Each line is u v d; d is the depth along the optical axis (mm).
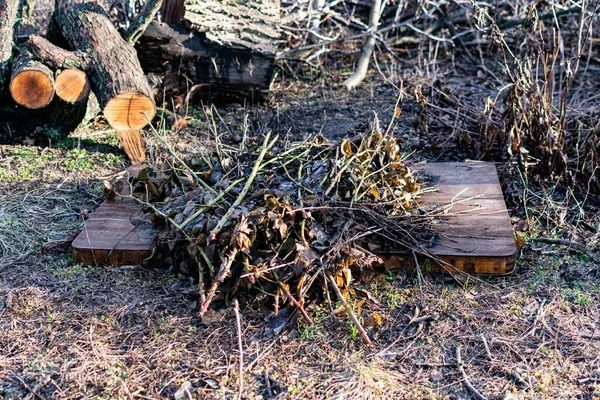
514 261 3658
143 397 2891
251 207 3539
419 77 6930
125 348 3182
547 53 4910
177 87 6137
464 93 6691
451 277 3666
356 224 3600
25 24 5723
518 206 4465
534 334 3244
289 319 3305
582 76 7098
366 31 7320
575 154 4957
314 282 3443
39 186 4738
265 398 2877
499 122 5199
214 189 3883
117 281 3664
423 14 8125
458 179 4535
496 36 4984
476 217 4008
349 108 6375
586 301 3461
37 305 3467
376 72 7461
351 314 3180
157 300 3504
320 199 3621
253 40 6020
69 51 5355
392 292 3555
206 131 5762
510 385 2930
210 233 3398
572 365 3035
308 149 4094
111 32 5312
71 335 3260
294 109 6367
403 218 3811
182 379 2986
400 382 2959
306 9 7559
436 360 3088
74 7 5367
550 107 4707
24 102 5078
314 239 3465
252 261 3412
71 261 3861
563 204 4457
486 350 3129
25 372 3029
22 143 5457
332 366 3049
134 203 4258
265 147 3904
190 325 3328
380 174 3967
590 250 3924
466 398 2869
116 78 5078
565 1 7191
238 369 3033
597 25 7539
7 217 4281
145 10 5457
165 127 5816
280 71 7352
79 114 5527
